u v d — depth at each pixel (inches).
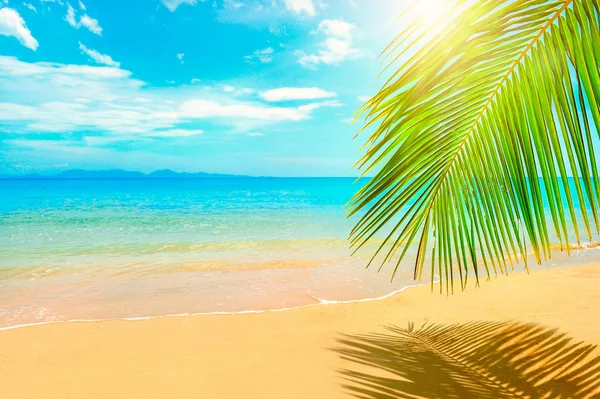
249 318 178.5
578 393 93.2
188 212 996.6
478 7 35.3
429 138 46.3
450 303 187.3
